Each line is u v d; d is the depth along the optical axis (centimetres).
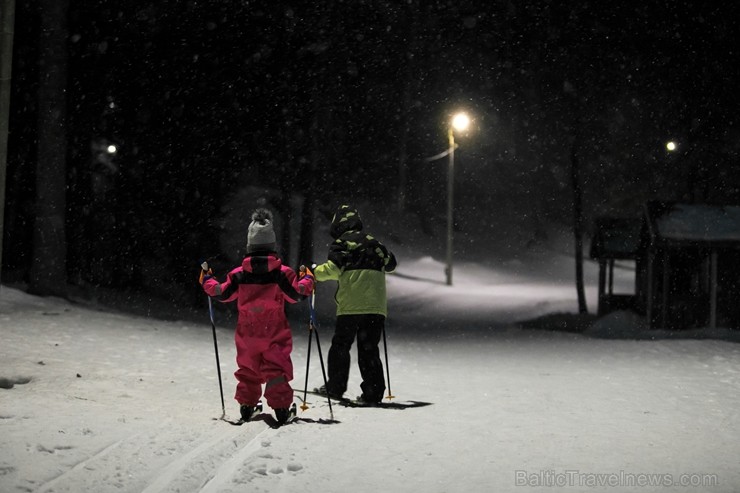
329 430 676
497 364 1295
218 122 2620
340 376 894
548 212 7200
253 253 727
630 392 943
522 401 869
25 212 2342
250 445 609
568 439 652
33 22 2233
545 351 1533
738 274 2498
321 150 3594
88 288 2403
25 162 2339
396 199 6812
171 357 1174
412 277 4956
